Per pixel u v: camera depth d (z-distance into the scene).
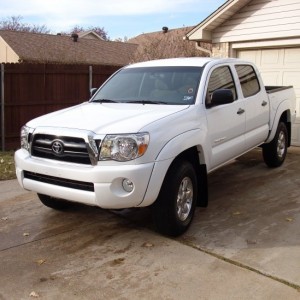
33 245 4.43
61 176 4.23
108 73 12.04
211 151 5.11
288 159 8.44
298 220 5.03
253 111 6.29
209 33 11.22
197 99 5.00
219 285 3.55
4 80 10.05
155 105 4.98
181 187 4.54
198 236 4.59
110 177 3.99
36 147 4.55
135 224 4.98
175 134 4.37
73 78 11.32
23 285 3.61
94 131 4.12
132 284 3.60
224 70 5.82
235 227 4.85
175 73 5.50
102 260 4.06
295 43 9.65
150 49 24.06
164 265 3.93
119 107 4.99
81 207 5.59
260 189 6.34
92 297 3.41
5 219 5.20
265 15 10.03
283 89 7.66
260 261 3.97
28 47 25.30
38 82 10.66
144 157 4.04
